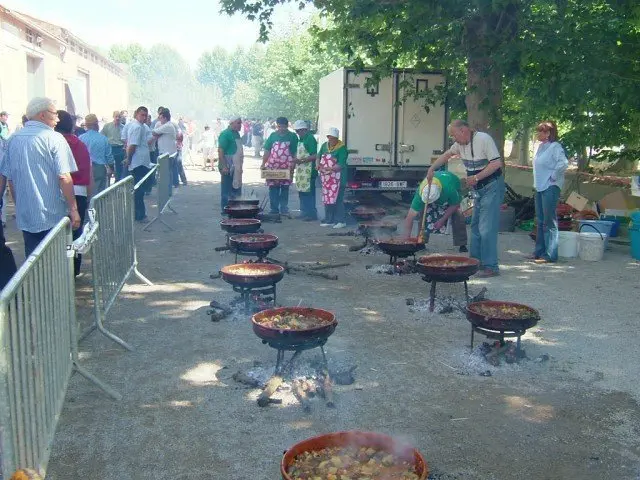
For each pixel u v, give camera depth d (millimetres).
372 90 13930
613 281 8195
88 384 4879
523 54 10500
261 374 4969
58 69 29906
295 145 13266
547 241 9281
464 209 12461
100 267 5836
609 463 3814
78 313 6605
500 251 10078
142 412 4426
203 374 5074
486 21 11453
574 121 12664
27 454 3125
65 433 4125
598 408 4531
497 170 8242
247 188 19391
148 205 15031
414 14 11031
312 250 10062
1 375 2666
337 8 11656
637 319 6582
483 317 5246
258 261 7672
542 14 11312
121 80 55500
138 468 3730
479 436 4121
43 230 6090
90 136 12094
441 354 5535
